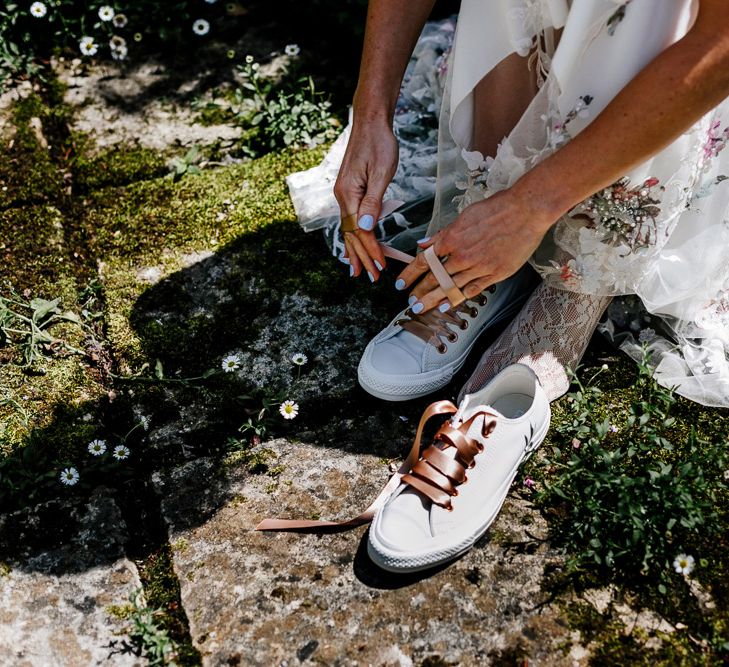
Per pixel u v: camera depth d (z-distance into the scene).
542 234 1.36
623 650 1.24
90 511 1.45
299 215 1.90
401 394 1.57
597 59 1.29
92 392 1.63
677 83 1.16
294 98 2.21
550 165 1.29
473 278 1.44
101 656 1.25
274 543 1.39
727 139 1.42
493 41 1.43
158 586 1.35
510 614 1.28
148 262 1.85
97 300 1.79
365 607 1.30
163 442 1.55
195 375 1.65
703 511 1.37
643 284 1.54
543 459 1.48
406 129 2.05
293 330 1.72
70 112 2.21
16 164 2.07
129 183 2.04
